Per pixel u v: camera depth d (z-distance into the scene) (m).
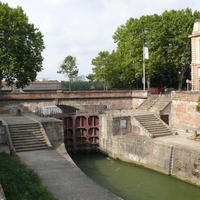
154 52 49.03
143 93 40.09
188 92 32.12
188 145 24.80
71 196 15.34
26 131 26.56
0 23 39.25
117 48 55.84
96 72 54.41
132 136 30.38
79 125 35.03
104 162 30.08
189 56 51.19
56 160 21.72
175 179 23.83
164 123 31.97
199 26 37.81
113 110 39.69
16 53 40.91
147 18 50.59
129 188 22.22
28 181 16.23
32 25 43.09
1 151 23.19
